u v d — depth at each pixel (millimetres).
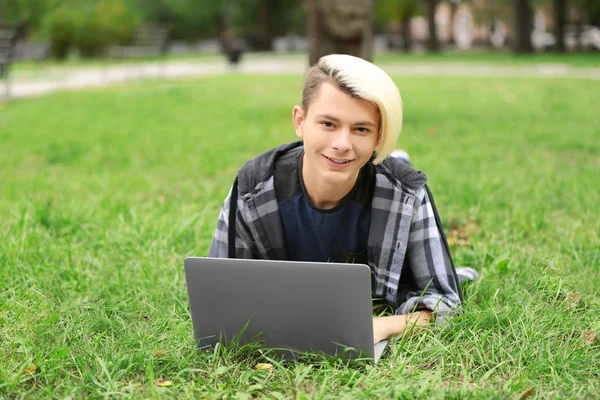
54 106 11031
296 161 2621
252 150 7188
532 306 2898
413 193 2582
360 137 2336
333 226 2629
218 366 2441
